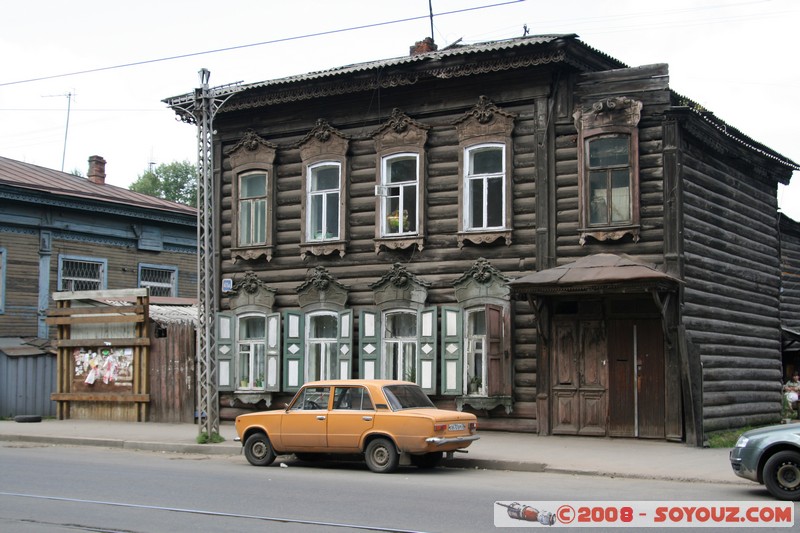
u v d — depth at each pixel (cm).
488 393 2114
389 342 2317
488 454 1755
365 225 2383
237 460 1873
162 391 2589
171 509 1174
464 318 2198
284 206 2511
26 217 3259
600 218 2061
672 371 1939
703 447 1872
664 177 1992
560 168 2120
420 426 1556
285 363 2441
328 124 2441
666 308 1902
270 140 2558
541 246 2112
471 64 2194
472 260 2216
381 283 2314
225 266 2594
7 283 3181
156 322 2647
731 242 2262
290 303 2480
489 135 2198
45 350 2866
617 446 1886
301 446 1659
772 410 2420
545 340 2080
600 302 2045
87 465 1691
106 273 3534
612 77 2080
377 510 1159
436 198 2278
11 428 2436
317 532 1020
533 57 2106
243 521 1089
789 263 3356
